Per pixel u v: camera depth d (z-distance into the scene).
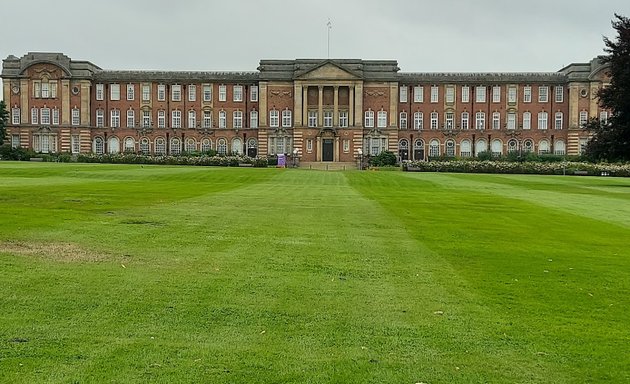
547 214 32.69
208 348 11.01
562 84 130.38
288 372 10.12
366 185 59.78
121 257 17.89
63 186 45.19
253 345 11.22
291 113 131.62
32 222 23.95
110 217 26.55
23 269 15.97
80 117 131.88
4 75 131.12
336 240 22.12
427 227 26.27
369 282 15.81
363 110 130.25
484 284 15.89
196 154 124.62
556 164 103.88
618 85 63.66
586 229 26.73
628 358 10.96
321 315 12.98
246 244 20.66
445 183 65.00
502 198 43.94
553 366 10.57
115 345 11.01
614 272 17.61
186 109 134.50
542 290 15.42
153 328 11.91
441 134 132.12
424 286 15.53
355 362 10.59
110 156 116.00
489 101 131.88
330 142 129.88
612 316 13.38
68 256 17.73
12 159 120.31
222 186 52.34
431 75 131.88
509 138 131.38
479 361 10.73
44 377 9.67
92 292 14.09
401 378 10.00
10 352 10.57
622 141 64.50
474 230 25.64
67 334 11.46
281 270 16.83
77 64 131.75
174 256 18.27
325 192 47.56
